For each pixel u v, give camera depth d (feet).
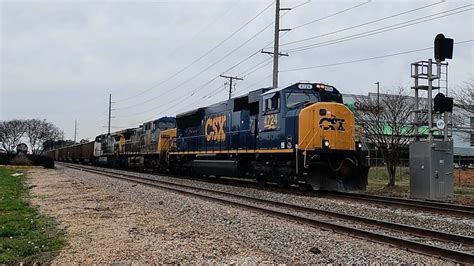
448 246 29.30
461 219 40.32
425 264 24.38
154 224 37.04
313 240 30.76
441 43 59.06
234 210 45.14
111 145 180.04
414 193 58.29
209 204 49.78
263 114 70.38
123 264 24.21
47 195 62.59
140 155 140.36
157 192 63.36
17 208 45.73
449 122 90.58
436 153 56.75
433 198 55.98
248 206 45.88
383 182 92.68
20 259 25.40
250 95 75.61
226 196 58.85
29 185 83.05
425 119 79.56
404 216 41.91
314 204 50.72
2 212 42.93
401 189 73.05
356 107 87.15
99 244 29.19
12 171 136.05
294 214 40.40
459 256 24.97
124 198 57.72
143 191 65.36
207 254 26.63
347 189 62.44
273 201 50.39
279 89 66.64
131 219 39.68
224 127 84.79
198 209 45.96
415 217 41.22
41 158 182.19
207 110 94.58
